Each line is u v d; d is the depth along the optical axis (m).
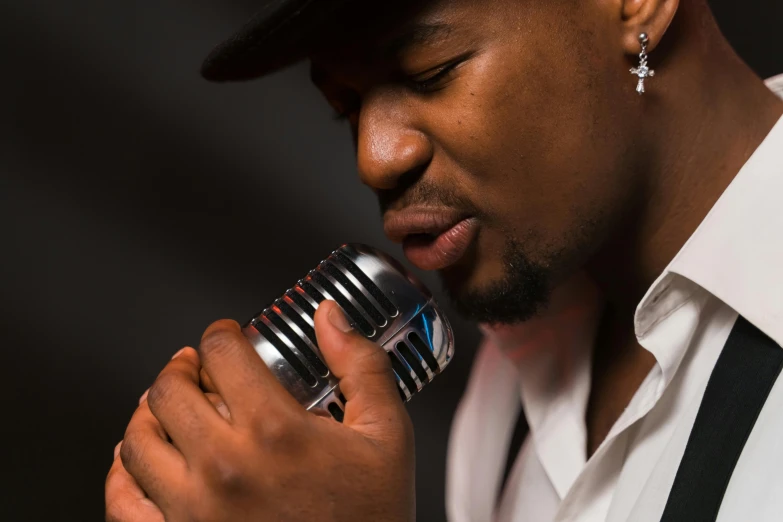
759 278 0.89
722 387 0.87
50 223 2.21
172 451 0.85
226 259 2.25
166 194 2.23
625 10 0.92
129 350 2.24
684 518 0.83
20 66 2.15
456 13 0.87
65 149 2.20
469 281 0.98
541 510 1.29
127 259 2.23
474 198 0.93
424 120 0.91
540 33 0.90
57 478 2.22
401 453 0.84
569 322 1.27
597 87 0.93
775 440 0.81
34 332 2.21
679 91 0.98
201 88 2.21
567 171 0.93
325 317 0.86
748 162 0.94
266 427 0.81
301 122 2.23
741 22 1.96
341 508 0.82
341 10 0.85
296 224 2.26
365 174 0.92
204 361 0.84
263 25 0.84
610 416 1.20
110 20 2.16
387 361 0.86
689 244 0.95
